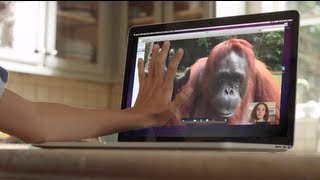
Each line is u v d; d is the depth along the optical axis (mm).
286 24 896
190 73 952
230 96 903
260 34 914
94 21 3061
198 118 920
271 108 860
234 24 947
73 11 2934
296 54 869
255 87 884
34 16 2666
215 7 2688
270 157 388
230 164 380
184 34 994
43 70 2697
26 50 2613
